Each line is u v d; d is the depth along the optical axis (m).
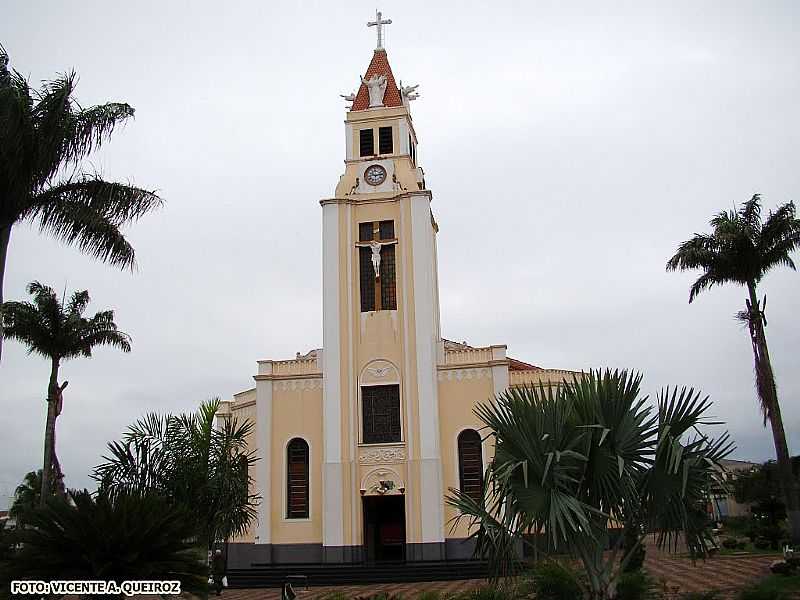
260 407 37.03
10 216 19.52
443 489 34.88
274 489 35.94
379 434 35.94
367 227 38.88
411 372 36.06
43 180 20.02
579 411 14.69
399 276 37.59
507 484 14.10
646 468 14.41
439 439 35.56
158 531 14.55
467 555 33.81
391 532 36.72
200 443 21.62
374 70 42.69
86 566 13.91
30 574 13.59
